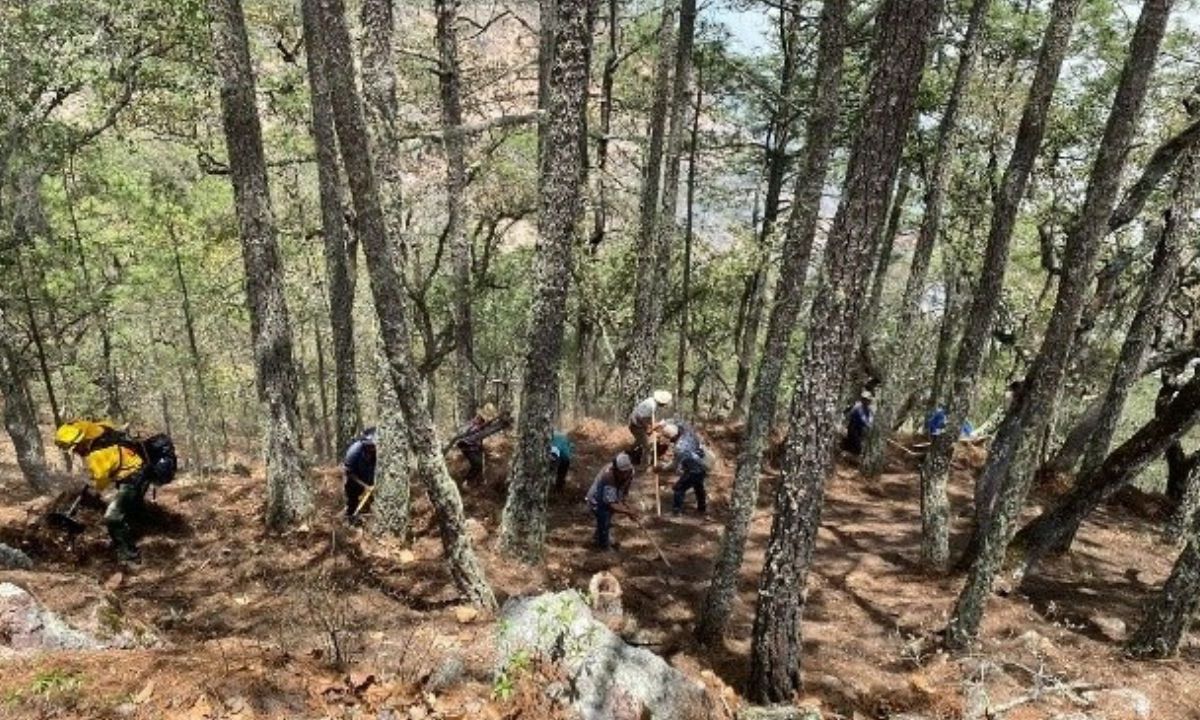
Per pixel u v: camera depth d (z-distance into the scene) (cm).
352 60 607
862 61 1589
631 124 2172
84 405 2148
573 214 767
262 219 816
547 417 821
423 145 902
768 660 639
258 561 781
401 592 728
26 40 1078
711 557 1006
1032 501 1327
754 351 2111
